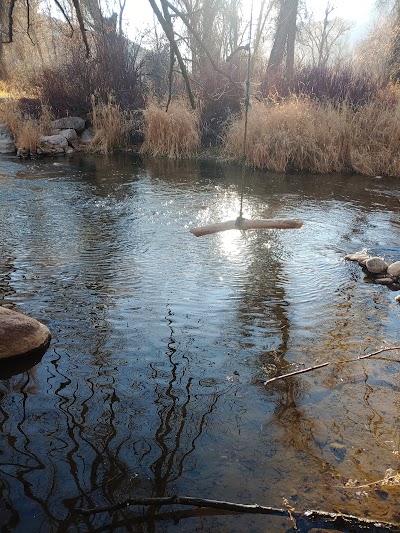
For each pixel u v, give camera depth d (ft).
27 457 6.45
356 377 8.61
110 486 5.99
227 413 7.52
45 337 9.51
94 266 13.93
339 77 37.40
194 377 8.50
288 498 5.87
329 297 12.25
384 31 56.39
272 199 23.39
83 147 37.76
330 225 19.16
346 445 6.83
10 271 13.33
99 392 7.99
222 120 38.14
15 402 7.68
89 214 19.77
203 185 26.40
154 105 37.65
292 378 8.54
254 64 42.01
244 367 8.87
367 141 32.17
